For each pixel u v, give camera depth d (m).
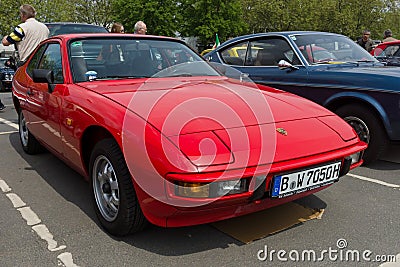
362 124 4.45
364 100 4.36
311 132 2.68
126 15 34.31
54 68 3.69
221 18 36.47
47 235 2.81
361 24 37.94
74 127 2.99
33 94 3.94
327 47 5.35
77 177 4.04
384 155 5.01
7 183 3.87
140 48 3.73
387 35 10.90
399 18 39.62
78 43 3.59
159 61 3.71
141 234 2.81
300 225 2.97
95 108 2.75
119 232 2.71
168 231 2.86
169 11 34.38
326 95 4.73
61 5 29.27
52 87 3.46
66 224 2.98
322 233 2.85
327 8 36.84
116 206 2.73
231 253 2.58
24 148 4.88
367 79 4.35
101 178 2.85
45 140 3.80
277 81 5.26
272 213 3.16
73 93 3.12
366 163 4.52
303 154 2.49
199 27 36.00
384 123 4.23
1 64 13.78
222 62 6.06
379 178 4.09
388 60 8.60
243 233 2.84
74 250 2.62
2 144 5.38
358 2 37.62
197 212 2.27
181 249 2.63
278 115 2.76
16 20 25.77
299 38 5.35
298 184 2.49
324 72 4.76
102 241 2.73
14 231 2.88
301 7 38.22
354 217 3.12
